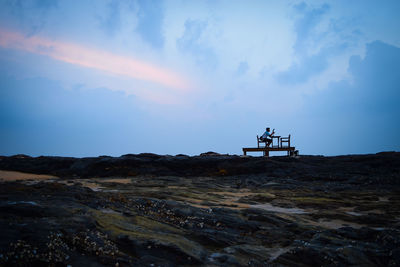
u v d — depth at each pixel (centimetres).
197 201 1083
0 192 733
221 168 2353
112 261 426
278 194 1363
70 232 476
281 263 505
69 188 859
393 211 982
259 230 702
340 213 932
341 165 2195
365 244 582
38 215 545
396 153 2400
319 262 505
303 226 720
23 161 2630
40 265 388
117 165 2402
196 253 495
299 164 2281
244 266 476
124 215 677
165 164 2442
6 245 406
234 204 1087
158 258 461
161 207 826
